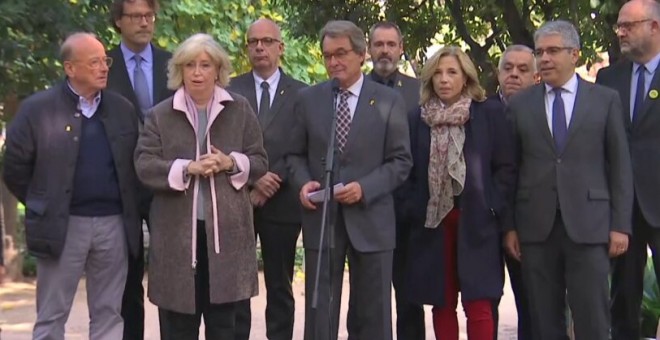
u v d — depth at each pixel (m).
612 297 6.39
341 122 5.70
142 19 6.16
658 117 5.83
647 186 5.86
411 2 8.25
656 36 5.85
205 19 13.20
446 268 5.89
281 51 6.68
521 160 5.84
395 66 6.72
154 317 9.39
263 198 6.41
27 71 7.77
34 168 5.60
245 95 6.57
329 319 5.45
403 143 5.72
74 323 9.30
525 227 5.77
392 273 6.23
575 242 5.61
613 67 6.14
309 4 7.93
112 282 5.75
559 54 5.66
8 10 7.09
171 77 5.55
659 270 5.96
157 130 5.49
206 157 5.36
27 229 5.56
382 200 5.73
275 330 6.63
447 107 5.87
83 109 5.66
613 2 6.42
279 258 6.56
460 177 5.75
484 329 5.81
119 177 5.68
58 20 7.40
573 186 5.64
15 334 8.91
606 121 5.66
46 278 5.62
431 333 8.70
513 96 5.98
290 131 6.09
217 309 5.57
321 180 5.66
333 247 5.53
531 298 5.80
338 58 5.68
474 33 8.66
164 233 5.43
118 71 6.18
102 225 5.64
